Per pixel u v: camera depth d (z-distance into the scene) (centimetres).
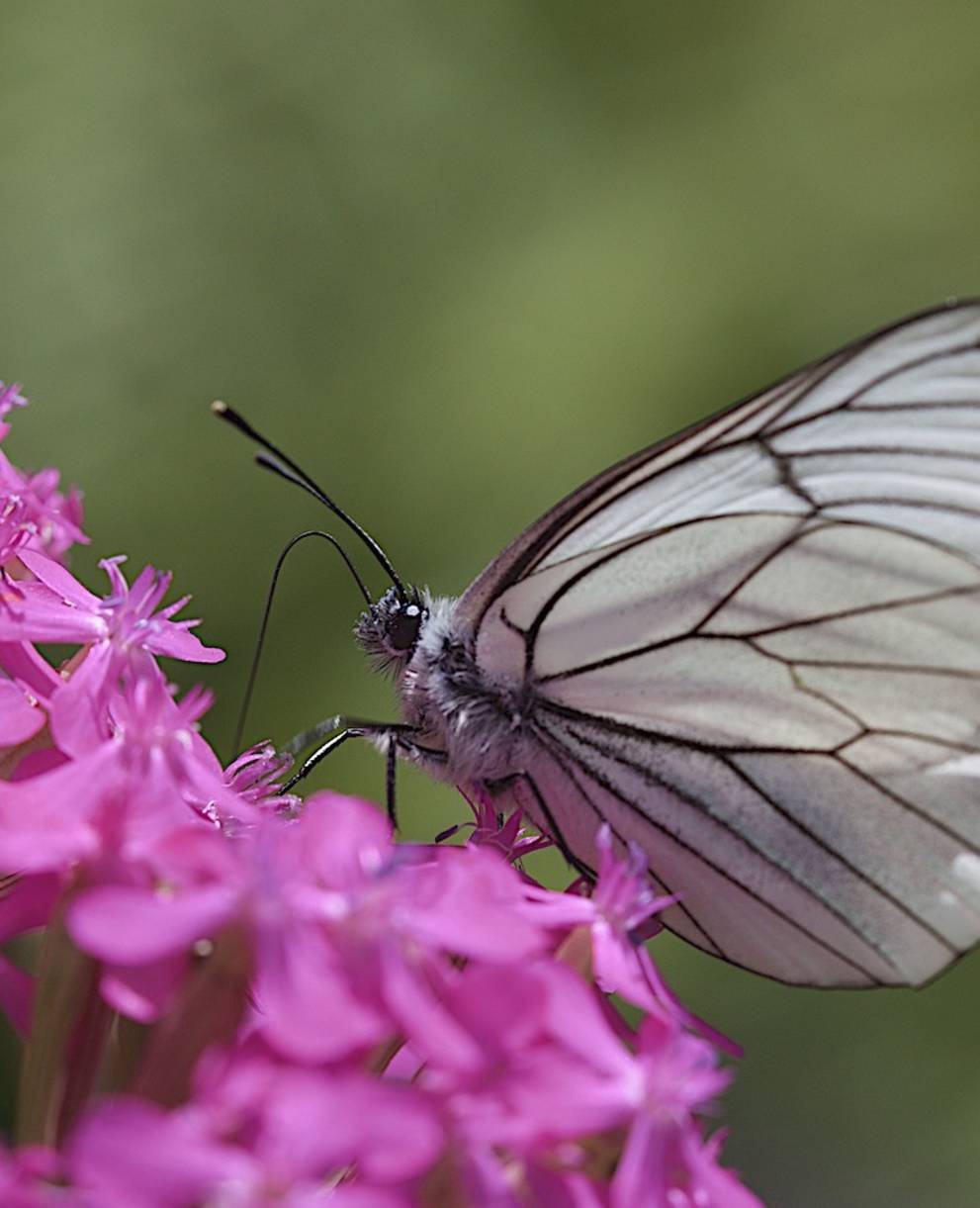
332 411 47
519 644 37
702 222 49
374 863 34
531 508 45
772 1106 45
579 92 52
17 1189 33
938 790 37
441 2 52
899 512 36
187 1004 34
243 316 48
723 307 47
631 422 46
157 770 35
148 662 36
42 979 35
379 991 34
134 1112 33
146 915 34
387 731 37
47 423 46
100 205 48
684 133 51
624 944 35
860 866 37
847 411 37
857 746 37
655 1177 34
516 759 37
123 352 47
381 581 45
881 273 49
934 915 37
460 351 47
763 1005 45
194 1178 33
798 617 37
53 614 36
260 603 45
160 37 50
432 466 46
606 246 48
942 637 36
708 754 37
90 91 49
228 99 50
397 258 49
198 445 46
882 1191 45
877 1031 46
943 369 36
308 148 50
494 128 51
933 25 51
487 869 35
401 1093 34
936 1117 45
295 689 45
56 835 35
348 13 52
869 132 50
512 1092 34
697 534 37
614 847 37
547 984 34
